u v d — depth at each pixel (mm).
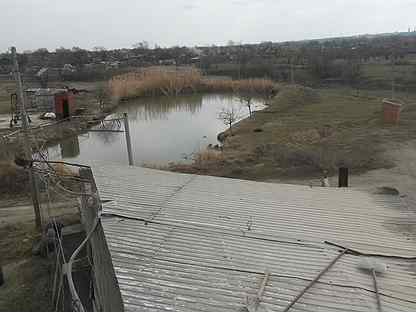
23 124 14414
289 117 38969
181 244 8219
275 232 9180
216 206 10391
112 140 35688
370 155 23375
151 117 48062
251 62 93688
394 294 7215
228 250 8172
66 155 29984
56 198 17984
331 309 6531
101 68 96500
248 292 6801
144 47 196250
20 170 20891
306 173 21250
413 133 27500
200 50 183000
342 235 9336
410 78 58188
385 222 10258
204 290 6770
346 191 12500
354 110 39188
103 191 10742
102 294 8523
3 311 11141
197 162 25203
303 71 75938
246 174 21859
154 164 26781
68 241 13586
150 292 6586
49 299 11531
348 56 92250
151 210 9727
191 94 66625
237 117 43906
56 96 36312
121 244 7988
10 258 13734
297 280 7289
